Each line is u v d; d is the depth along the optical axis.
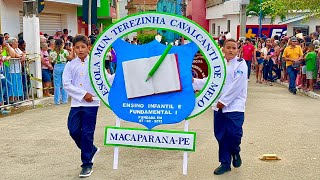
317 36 17.38
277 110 10.89
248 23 31.31
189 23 5.08
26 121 9.46
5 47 10.79
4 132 8.36
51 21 20.33
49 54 12.46
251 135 7.98
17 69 10.91
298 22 26.14
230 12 33.84
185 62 5.16
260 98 13.18
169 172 5.91
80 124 5.66
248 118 9.73
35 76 12.27
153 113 5.27
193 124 9.06
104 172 5.93
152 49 5.21
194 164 6.26
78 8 22.27
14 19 17.33
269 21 31.45
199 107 5.18
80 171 5.95
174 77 5.17
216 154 6.77
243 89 5.53
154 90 5.23
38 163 6.36
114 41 5.30
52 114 10.36
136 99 5.29
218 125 5.67
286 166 6.11
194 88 5.30
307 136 7.91
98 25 26.22
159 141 5.27
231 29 34.34
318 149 7.00
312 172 5.84
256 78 18.67
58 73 11.85
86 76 5.63
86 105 5.59
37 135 8.09
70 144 7.42
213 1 39.91
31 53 12.26
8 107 10.67
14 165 6.28
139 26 5.21
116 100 5.36
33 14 12.26
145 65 5.21
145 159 6.54
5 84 10.54
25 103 11.43
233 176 5.68
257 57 18.17
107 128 5.40
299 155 6.65
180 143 5.21
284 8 18.36
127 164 6.29
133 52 5.27
